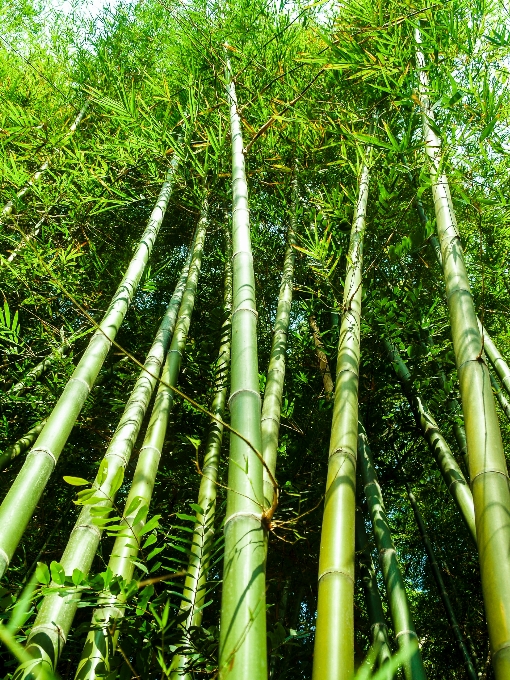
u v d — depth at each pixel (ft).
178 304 10.22
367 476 8.51
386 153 9.36
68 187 10.83
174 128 12.75
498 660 3.09
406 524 12.91
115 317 7.59
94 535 5.39
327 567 4.20
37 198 11.74
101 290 12.66
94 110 15.12
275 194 12.81
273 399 7.12
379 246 11.42
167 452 10.56
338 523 4.51
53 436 5.38
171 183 11.97
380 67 7.60
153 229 10.04
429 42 7.89
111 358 12.78
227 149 11.19
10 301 11.15
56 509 10.14
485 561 3.58
